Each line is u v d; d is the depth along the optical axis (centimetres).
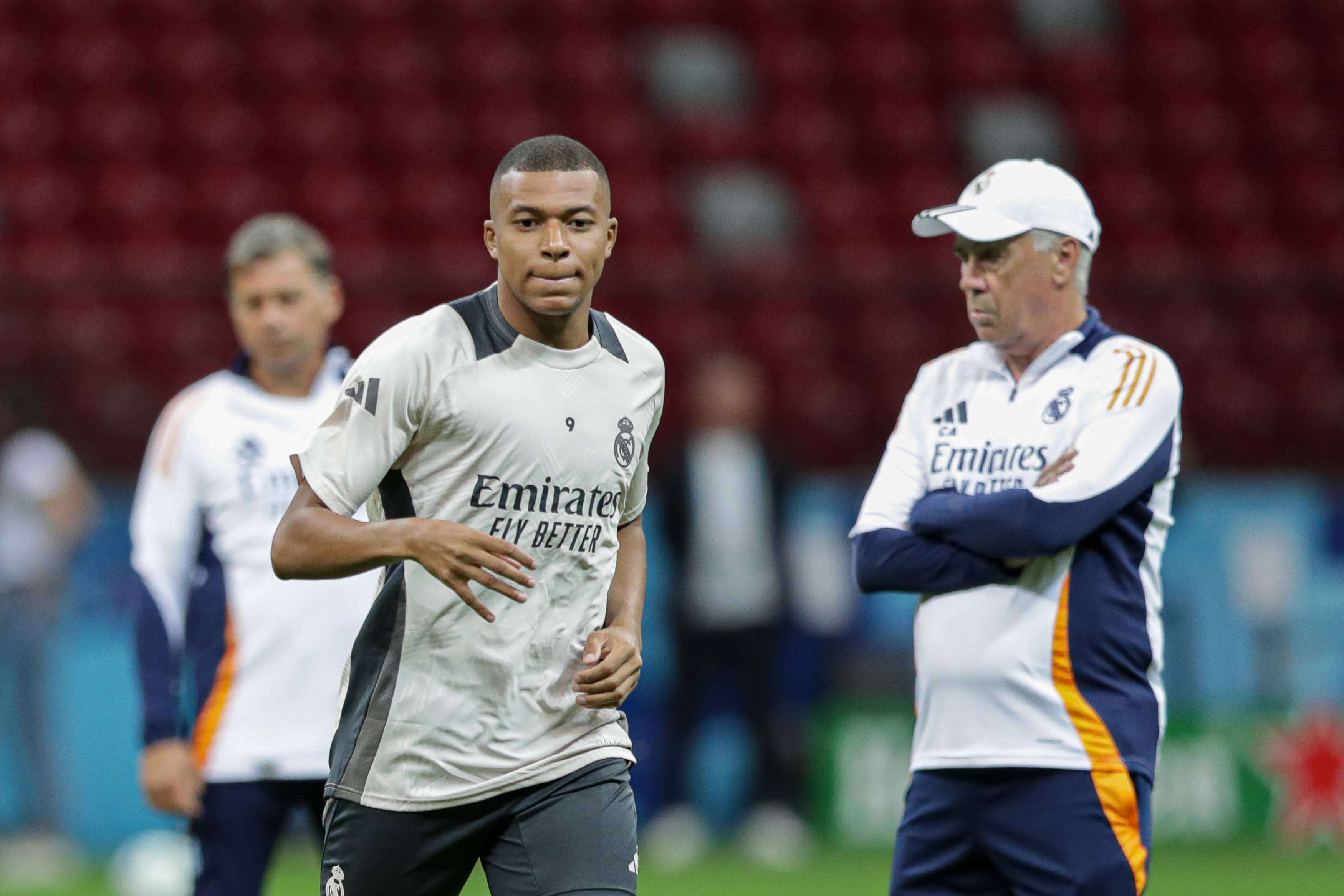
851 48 5588
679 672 2961
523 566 1067
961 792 1341
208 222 4584
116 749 2953
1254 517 3272
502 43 5281
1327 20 5866
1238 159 5528
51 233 4422
